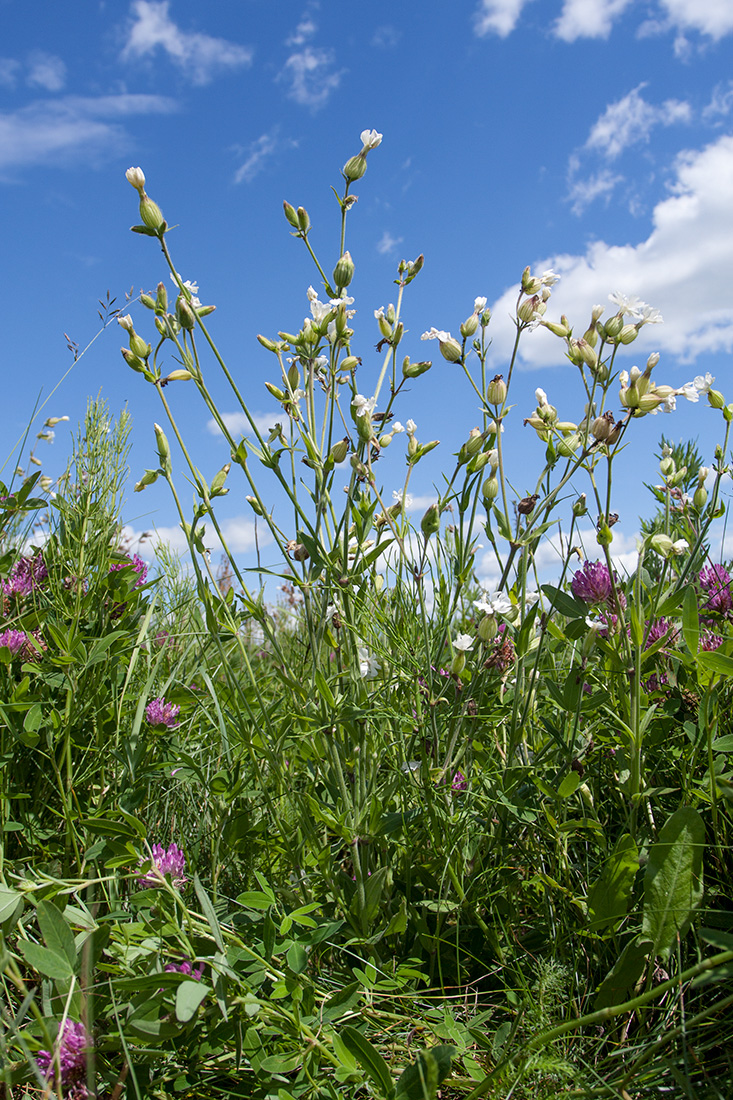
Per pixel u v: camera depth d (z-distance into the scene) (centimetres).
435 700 56
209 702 67
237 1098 41
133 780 58
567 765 53
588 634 52
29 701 60
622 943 48
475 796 53
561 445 53
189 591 91
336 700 56
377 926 54
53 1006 40
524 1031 43
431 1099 36
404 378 59
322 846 57
